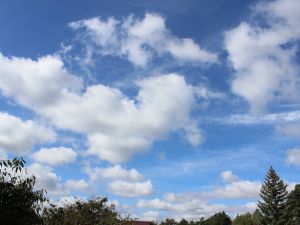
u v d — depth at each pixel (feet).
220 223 431.02
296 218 283.59
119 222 114.32
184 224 388.98
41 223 38.27
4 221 34.42
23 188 36.88
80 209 111.24
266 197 272.31
